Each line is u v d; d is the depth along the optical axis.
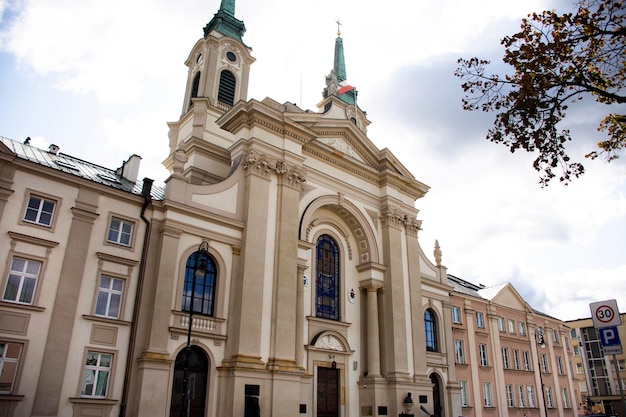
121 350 18.12
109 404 17.22
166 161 30.78
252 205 22.83
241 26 35.06
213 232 21.62
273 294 22.27
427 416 26.42
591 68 11.59
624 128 12.42
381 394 25.48
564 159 11.83
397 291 28.17
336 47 40.88
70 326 17.22
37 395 15.95
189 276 20.67
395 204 30.33
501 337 39.03
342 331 26.34
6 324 16.03
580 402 45.94
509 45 11.79
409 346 27.86
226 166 27.94
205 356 20.16
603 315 12.04
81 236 18.31
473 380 34.72
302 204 25.92
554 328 46.62
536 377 41.19
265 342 21.34
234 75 33.06
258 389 20.08
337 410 24.75
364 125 38.75
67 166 21.22
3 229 16.75
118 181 22.84
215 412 19.52
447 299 32.91
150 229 20.06
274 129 25.17
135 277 19.28
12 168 17.47
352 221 28.61
